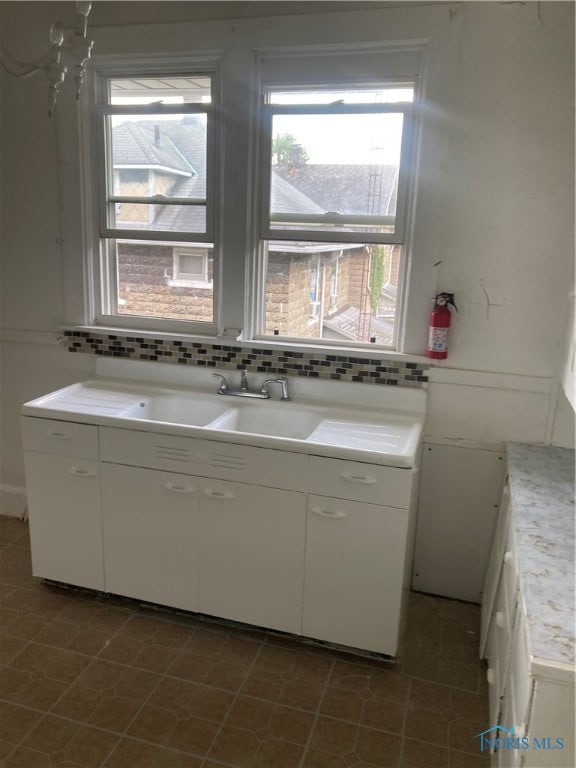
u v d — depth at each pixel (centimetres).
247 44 242
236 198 256
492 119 223
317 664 225
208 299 279
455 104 226
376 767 184
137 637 237
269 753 187
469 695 213
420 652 233
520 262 231
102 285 291
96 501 245
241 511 225
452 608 262
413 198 240
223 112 250
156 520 238
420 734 196
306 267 265
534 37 214
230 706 205
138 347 287
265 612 233
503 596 192
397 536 209
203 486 227
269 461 217
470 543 261
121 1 257
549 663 118
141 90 270
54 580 262
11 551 295
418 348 250
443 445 254
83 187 277
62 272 290
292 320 272
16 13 269
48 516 254
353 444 218
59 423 241
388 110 237
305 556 221
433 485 260
